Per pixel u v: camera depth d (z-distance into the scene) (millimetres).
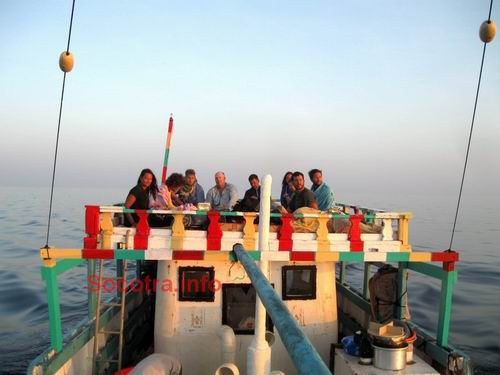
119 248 5797
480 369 11133
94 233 5711
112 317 7254
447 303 6152
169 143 7809
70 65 4762
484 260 30531
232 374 5582
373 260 6156
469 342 13250
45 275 5270
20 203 110875
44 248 5223
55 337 5215
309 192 7191
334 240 6191
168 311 6590
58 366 5113
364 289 8461
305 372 1355
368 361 5883
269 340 6273
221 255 5875
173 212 5891
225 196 8039
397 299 7223
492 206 152625
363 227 6523
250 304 6641
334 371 6430
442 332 6156
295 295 6785
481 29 4918
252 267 2930
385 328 5773
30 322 14836
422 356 6477
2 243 34750
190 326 6562
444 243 41125
